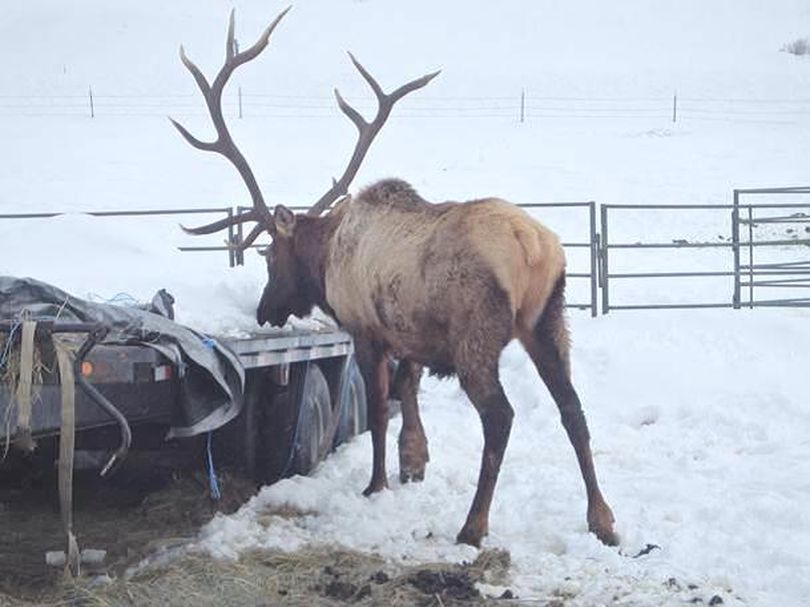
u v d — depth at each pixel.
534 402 11.35
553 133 37.25
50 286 6.18
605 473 8.84
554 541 7.05
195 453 8.19
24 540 7.17
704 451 9.55
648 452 9.64
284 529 7.21
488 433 6.89
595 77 49.50
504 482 8.44
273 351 7.70
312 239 8.30
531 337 7.14
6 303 6.12
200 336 6.68
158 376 6.20
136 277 8.68
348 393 9.62
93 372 6.05
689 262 19.88
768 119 39.53
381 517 7.44
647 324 13.53
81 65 51.34
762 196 26.44
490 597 6.09
